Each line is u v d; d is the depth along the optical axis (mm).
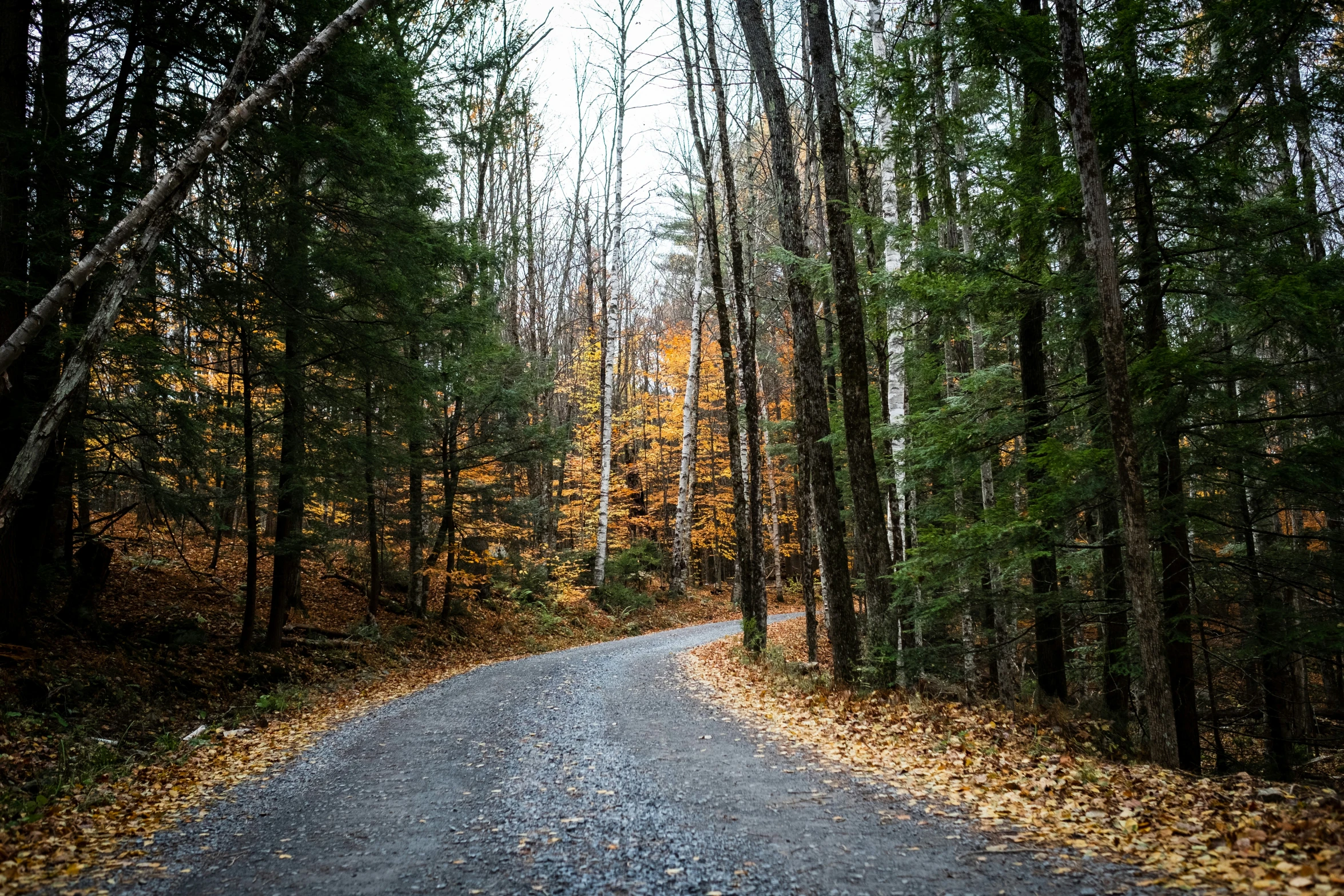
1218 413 7742
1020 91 9250
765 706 10289
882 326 11469
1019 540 8461
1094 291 8109
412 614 19766
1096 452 7641
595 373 34594
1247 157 8117
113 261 10305
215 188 11312
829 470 11398
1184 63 8117
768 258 11414
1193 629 9836
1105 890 3842
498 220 30453
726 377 17797
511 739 8461
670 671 14102
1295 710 12414
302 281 12109
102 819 5930
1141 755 7988
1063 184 7777
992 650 10789
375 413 15445
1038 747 7328
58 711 8922
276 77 8172
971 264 8539
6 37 9984
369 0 8773
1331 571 8430
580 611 24922
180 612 14180
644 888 4098
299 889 4340
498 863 4598
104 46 10711
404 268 12789
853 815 5344
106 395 11477
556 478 33000
